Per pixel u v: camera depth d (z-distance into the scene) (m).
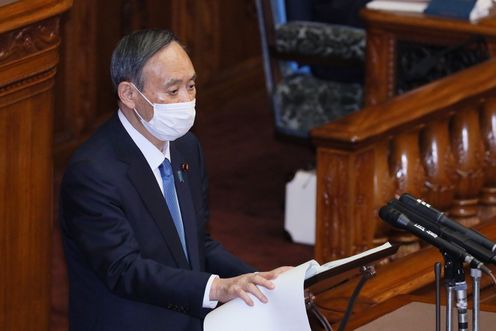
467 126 16.55
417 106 15.62
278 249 21.39
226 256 11.69
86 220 10.62
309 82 22.69
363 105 20.03
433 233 8.80
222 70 30.09
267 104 30.42
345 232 15.36
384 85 19.50
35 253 12.98
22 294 12.91
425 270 12.84
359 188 15.29
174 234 11.02
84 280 11.06
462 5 18.75
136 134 10.95
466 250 8.66
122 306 10.97
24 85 12.23
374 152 15.29
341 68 22.08
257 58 31.25
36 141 12.68
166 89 10.53
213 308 10.40
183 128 10.72
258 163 26.08
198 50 29.14
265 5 22.45
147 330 10.99
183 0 28.20
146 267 10.50
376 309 10.89
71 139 25.36
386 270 12.88
